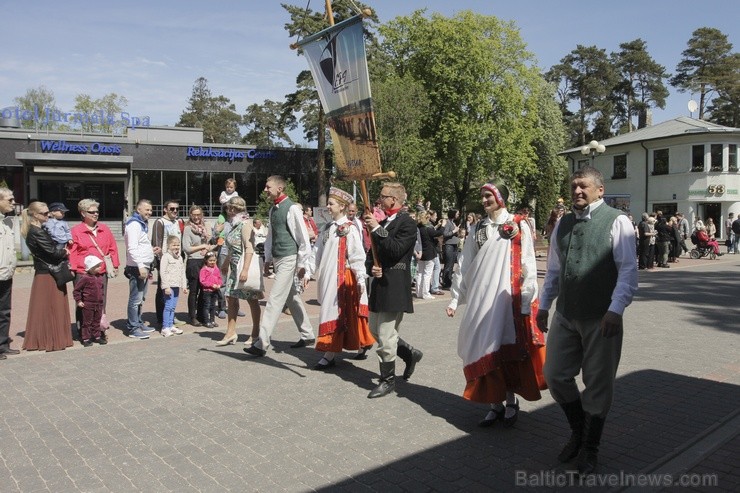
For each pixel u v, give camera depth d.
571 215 4.06
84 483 3.76
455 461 4.07
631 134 41.41
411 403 5.34
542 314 4.29
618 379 6.09
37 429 4.71
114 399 5.45
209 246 9.05
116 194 34.75
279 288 6.84
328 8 5.62
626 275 3.65
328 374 6.32
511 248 4.65
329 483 3.74
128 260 8.00
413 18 36.38
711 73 59.81
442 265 14.52
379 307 5.49
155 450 4.28
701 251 24.05
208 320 9.00
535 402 5.38
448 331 8.60
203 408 5.19
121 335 8.37
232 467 3.99
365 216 5.46
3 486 3.72
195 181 35.81
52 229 7.65
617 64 67.00
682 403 5.29
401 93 30.28
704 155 35.38
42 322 7.33
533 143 46.22
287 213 6.79
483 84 35.38
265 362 6.82
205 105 75.94
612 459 4.08
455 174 36.22
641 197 38.94
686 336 8.24
